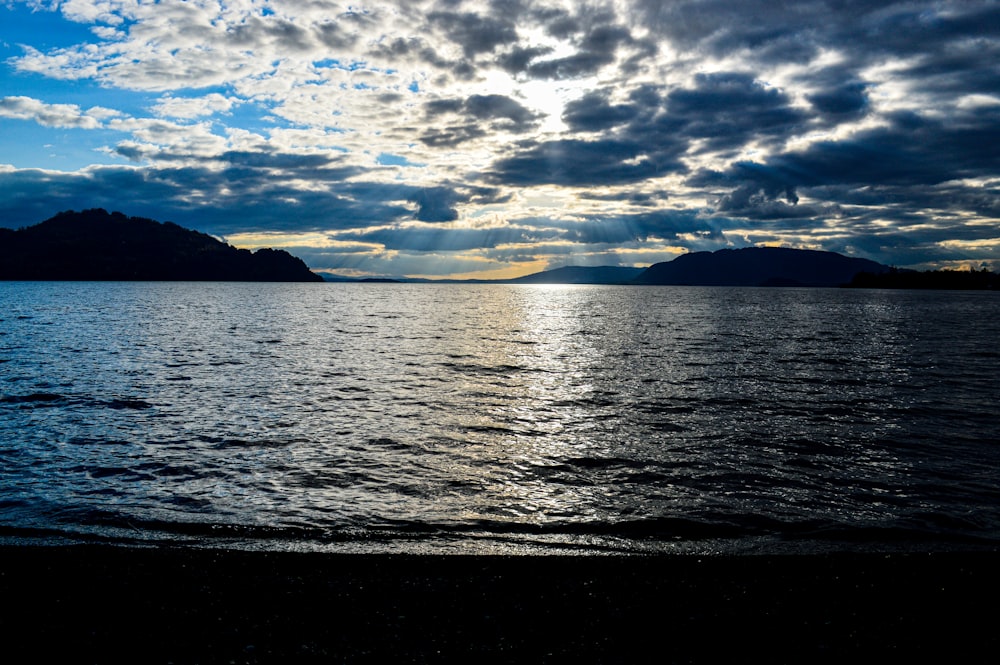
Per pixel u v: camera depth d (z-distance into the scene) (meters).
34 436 15.35
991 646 6.15
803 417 18.45
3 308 82.69
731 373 28.12
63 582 7.48
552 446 14.91
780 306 123.88
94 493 11.21
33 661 5.73
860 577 7.80
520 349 39.12
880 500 11.16
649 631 6.43
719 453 14.34
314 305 107.94
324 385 23.86
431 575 7.80
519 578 7.73
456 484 11.95
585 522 10.02
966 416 18.64
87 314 71.31
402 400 20.94
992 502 11.11
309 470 12.74
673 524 9.95
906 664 5.82
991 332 56.22
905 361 33.06
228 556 8.32
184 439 15.19
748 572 7.96
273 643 6.10
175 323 58.75
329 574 7.79
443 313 87.69
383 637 6.25
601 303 138.62
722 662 5.85
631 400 21.30
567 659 5.87
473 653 5.96
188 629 6.37
